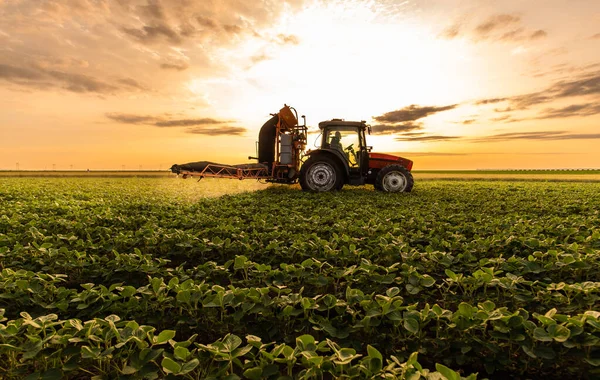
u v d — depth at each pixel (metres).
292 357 2.24
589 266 4.12
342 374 2.16
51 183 21.73
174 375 2.25
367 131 14.45
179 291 3.23
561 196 13.62
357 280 3.95
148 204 10.60
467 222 7.90
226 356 2.25
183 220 7.76
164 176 37.41
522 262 4.20
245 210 9.49
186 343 2.39
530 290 4.03
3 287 3.52
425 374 2.05
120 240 5.75
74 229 6.93
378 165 14.99
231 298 3.11
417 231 6.69
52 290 3.62
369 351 2.20
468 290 4.20
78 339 2.44
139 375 2.29
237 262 4.12
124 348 2.60
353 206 10.34
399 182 14.45
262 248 5.48
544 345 2.62
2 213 8.50
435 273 4.68
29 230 6.14
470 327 2.77
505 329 2.67
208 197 12.96
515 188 17.94
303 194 13.31
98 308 3.39
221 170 13.87
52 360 2.56
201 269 4.34
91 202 11.06
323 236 6.69
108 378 2.42
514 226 6.82
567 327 2.55
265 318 3.30
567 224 7.32
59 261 4.72
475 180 30.69
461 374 2.86
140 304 3.40
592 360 2.43
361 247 5.58
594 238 5.52
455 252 5.38
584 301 3.41
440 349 2.89
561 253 4.41
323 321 3.03
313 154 14.39
